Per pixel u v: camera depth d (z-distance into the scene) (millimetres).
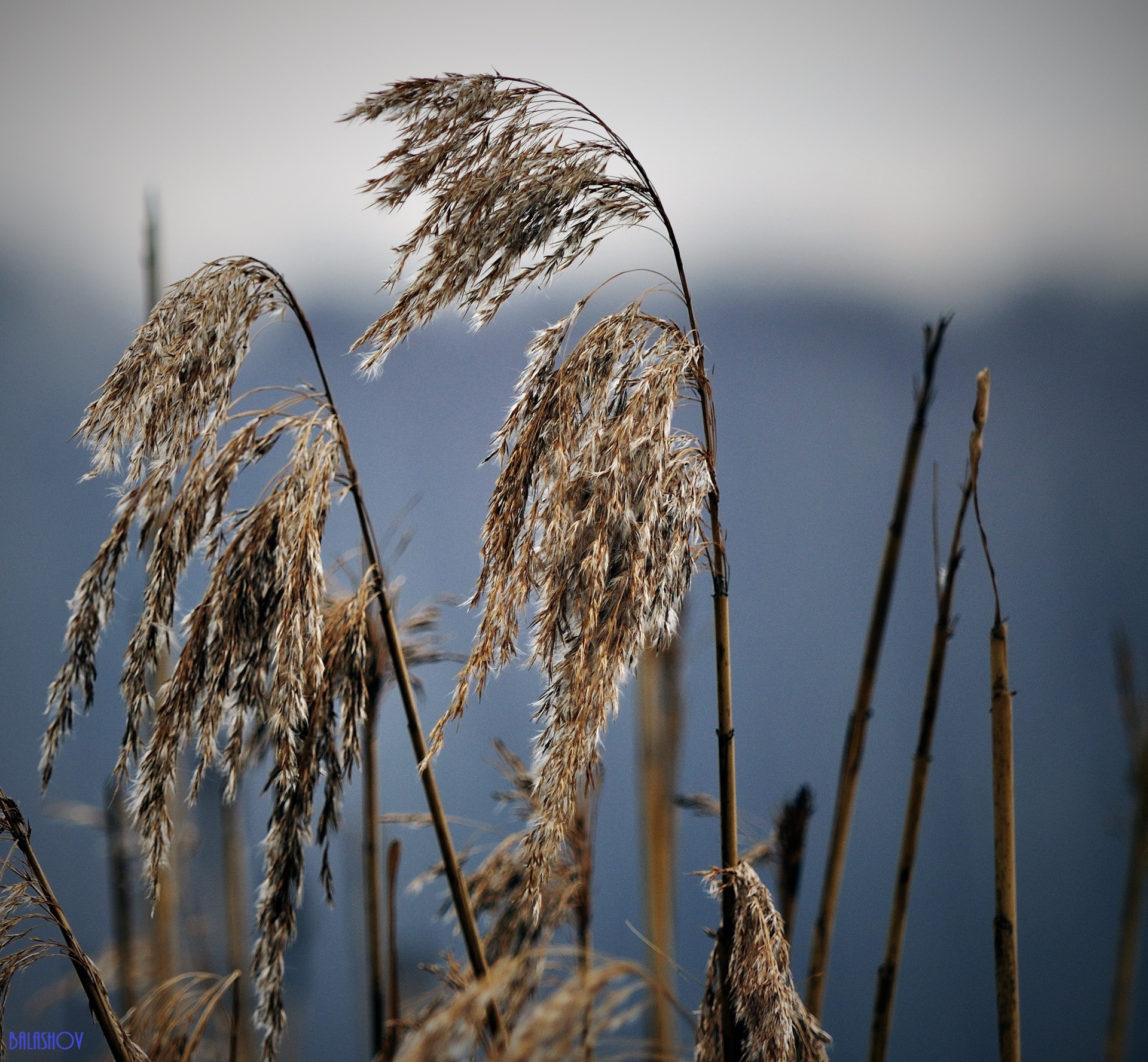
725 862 2150
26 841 2143
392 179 2139
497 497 2137
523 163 2141
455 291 2141
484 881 2254
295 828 2141
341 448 2152
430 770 2145
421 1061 2094
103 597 2141
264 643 2139
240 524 2139
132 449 2143
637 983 2127
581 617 2119
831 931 2225
